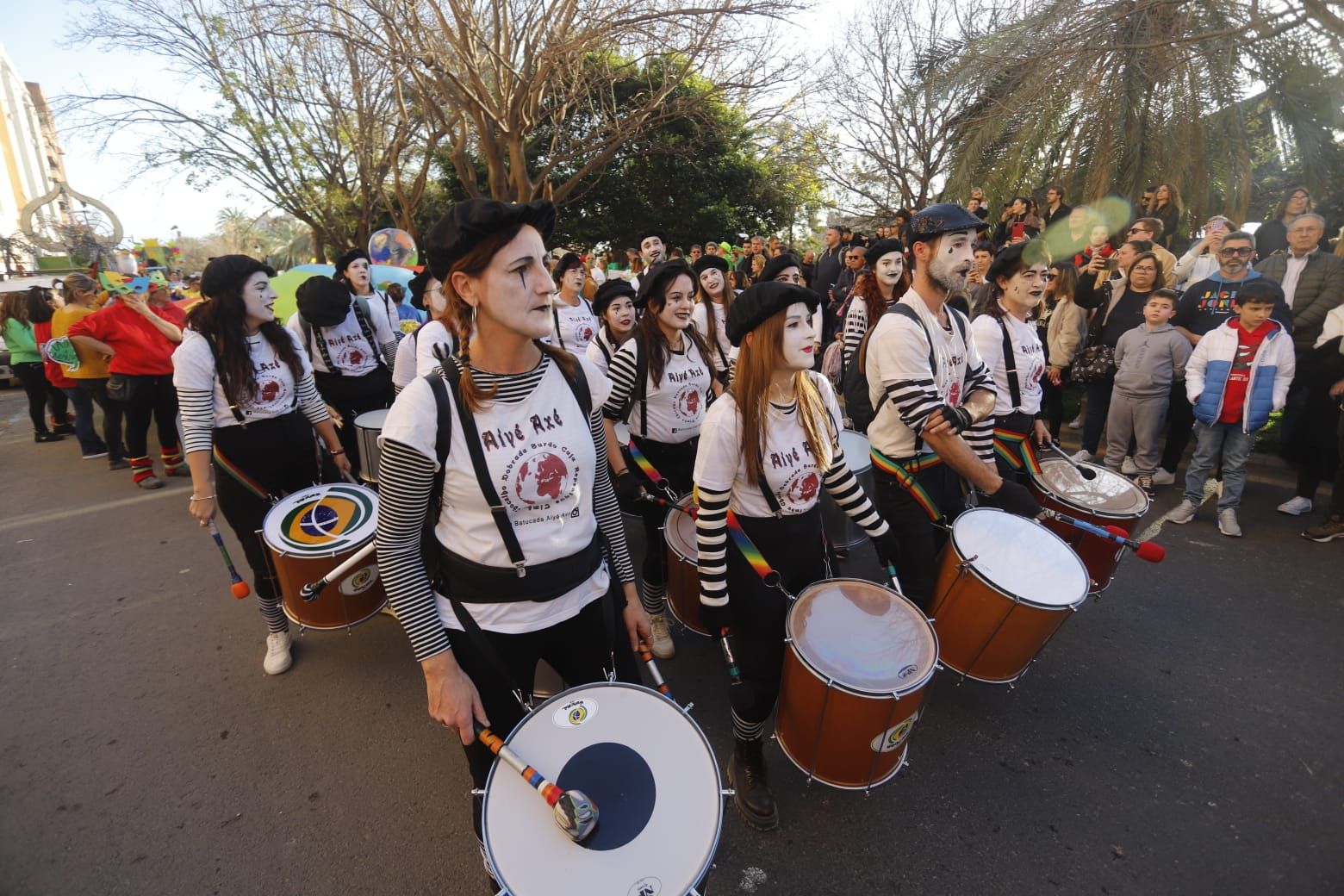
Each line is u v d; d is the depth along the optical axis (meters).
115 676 3.27
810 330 1.94
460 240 1.35
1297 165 9.24
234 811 2.47
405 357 4.20
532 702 1.76
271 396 2.88
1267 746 2.63
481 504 1.52
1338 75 8.05
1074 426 6.71
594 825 1.36
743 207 19.83
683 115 13.91
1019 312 3.21
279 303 9.51
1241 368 4.07
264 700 3.07
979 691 2.96
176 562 4.50
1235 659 3.11
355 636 3.54
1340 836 2.25
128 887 2.19
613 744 1.53
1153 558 2.44
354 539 2.72
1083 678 3.02
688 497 3.10
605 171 18.52
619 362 3.17
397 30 10.47
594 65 13.14
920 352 2.38
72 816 2.46
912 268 2.55
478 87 11.15
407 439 1.42
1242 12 8.18
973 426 2.70
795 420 2.10
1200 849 2.22
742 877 2.16
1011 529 2.50
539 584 1.60
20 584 4.23
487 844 1.37
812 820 2.35
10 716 3.01
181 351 2.70
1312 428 4.34
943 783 2.49
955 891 2.10
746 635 2.14
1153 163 8.96
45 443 7.91
